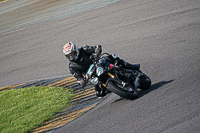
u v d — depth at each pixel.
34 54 46.69
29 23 66.50
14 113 28.45
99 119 19.89
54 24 59.09
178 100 17.91
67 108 25.84
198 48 28.00
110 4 59.03
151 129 15.59
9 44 56.44
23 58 46.66
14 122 26.14
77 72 21.67
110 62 21.72
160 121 16.09
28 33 59.22
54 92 30.56
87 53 21.27
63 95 29.00
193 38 31.17
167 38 33.84
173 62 26.64
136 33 39.41
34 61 43.62
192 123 14.72
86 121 20.66
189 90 18.89
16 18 75.62
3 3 105.75
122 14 49.78
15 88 36.16
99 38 42.81
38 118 25.19
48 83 34.16
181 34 33.53
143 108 18.59
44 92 31.48
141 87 21.94
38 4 84.69
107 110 21.09
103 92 22.16
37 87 33.56
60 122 23.09
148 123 16.36
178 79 21.91
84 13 59.19
